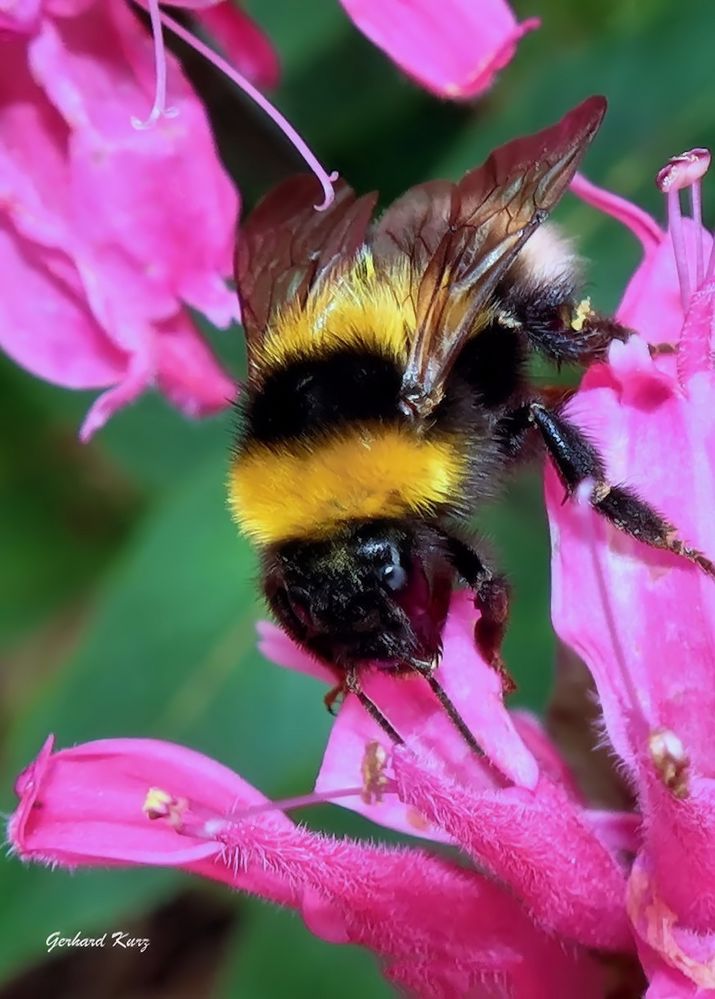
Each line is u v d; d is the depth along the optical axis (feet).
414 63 0.31
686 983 0.27
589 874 0.28
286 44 0.37
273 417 0.29
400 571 0.29
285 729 0.36
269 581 0.29
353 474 0.29
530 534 0.37
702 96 0.37
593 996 0.28
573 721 0.29
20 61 0.32
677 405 0.27
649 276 0.29
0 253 0.32
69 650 0.41
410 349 0.29
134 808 0.28
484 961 0.28
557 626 0.27
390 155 0.40
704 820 0.27
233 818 0.28
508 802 0.27
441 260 0.29
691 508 0.27
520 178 0.29
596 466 0.27
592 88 0.37
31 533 0.42
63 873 0.34
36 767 0.28
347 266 0.30
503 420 0.30
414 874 0.28
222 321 0.32
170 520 0.36
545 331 0.31
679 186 0.28
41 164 0.32
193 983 0.49
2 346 0.32
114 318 0.32
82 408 0.41
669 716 0.27
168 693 0.36
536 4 0.38
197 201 0.32
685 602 0.27
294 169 0.39
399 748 0.27
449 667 0.29
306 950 0.39
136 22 0.32
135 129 0.32
